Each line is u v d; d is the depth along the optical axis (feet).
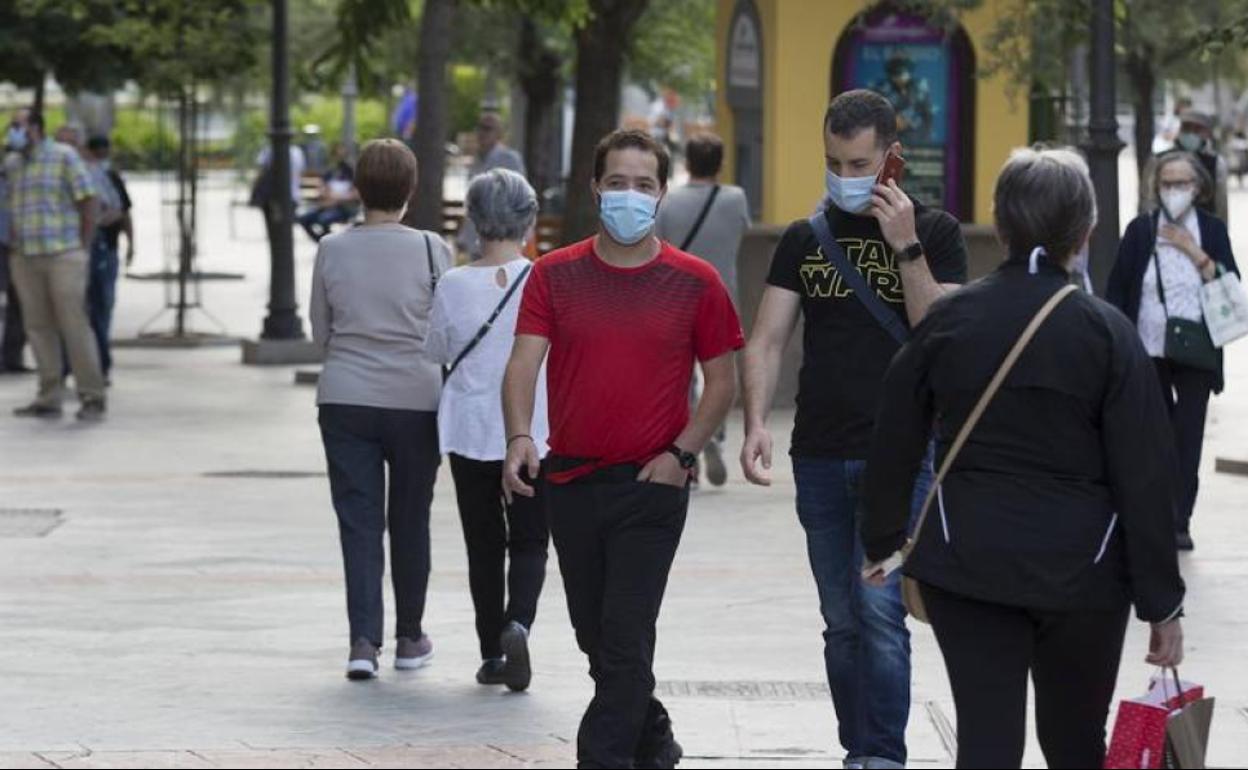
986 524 40.24
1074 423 40.32
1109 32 98.43
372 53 142.82
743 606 79.46
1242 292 87.30
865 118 50.52
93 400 133.80
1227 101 467.93
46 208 131.44
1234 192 443.32
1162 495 40.11
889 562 43.42
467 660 71.26
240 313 215.51
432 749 58.34
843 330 51.42
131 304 223.51
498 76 287.07
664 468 50.80
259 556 90.02
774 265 52.44
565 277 51.44
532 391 51.96
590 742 50.70
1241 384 152.15
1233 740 58.80
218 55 184.34
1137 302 88.33
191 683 67.15
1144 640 72.79
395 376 67.46
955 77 142.00
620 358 50.75
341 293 67.41
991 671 40.60
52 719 61.98
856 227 51.57
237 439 126.41
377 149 67.72
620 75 185.68
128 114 478.18
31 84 196.03
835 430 51.49
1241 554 89.56
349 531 68.13
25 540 93.40
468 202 65.98
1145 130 203.92
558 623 77.30
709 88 293.43
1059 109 166.20
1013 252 41.42
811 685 66.74
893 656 51.29
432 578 85.92
